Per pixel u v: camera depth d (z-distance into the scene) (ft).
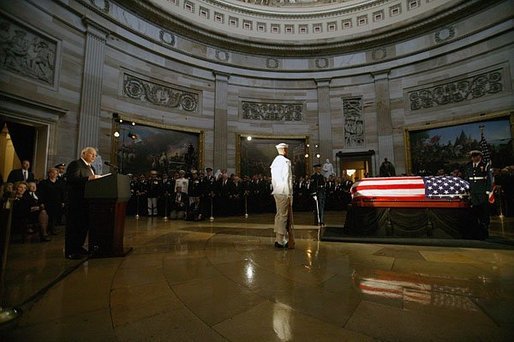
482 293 7.62
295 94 51.62
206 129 46.52
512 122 36.42
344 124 49.78
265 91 50.90
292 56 52.01
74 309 6.72
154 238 17.28
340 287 8.25
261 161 49.73
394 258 11.97
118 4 37.88
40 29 29.66
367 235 18.16
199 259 11.86
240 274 9.64
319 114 50.60
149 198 35.19
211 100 47.60
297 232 19.99
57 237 18.65
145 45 40.63
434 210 17.24
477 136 39.40
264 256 12.42
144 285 8.52
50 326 5.84
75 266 10.60
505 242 15.34
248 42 49.57
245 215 34.32
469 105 40.45
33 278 9.06
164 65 42.98
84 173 13.10
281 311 6.55
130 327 5.79
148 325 5.89
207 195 29.78
